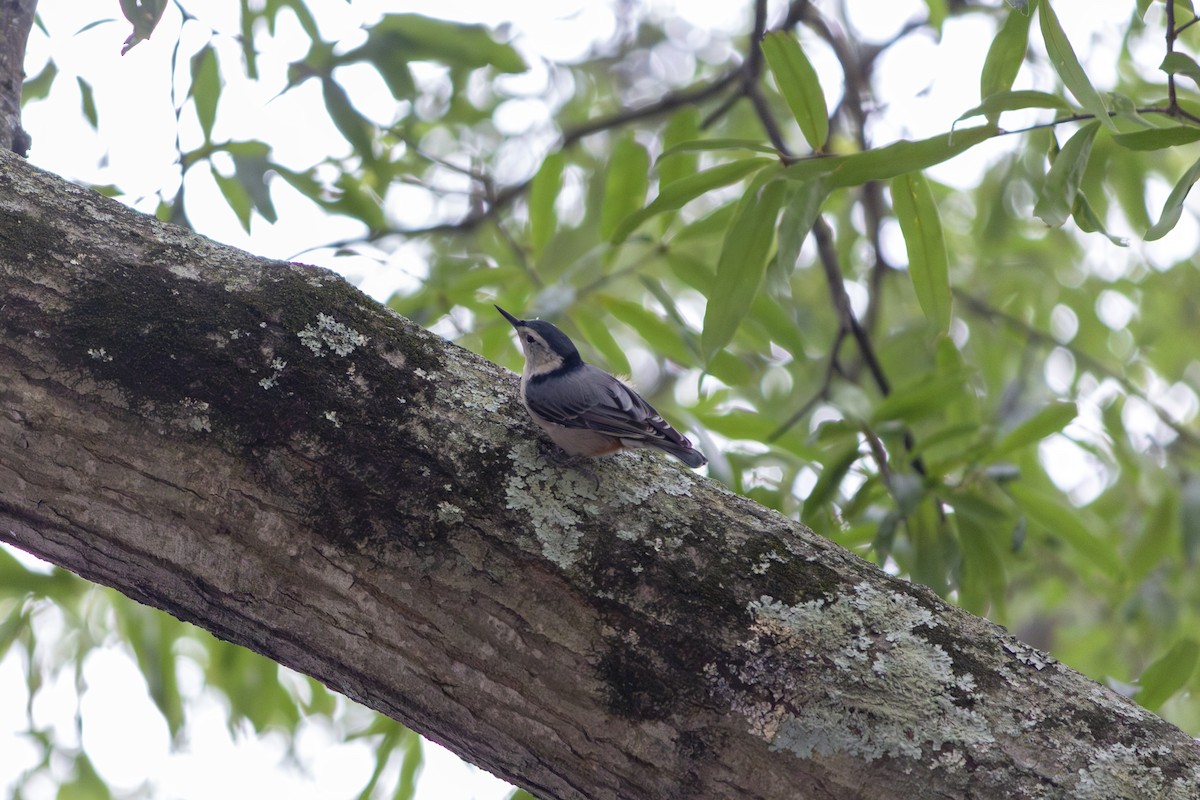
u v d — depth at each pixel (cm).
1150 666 756
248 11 920
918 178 660
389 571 454
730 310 664
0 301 474
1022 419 927
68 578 875
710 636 441
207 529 461
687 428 848
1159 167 1185
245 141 875
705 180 673
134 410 465
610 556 457
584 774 442
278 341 489
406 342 515
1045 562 1192
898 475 800
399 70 919
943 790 411
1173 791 406
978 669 439
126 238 509
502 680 445
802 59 626
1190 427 1282
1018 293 1239
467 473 474
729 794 426
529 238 1212
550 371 677
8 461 462
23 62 706
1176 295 1242
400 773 850
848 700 428
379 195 1072
